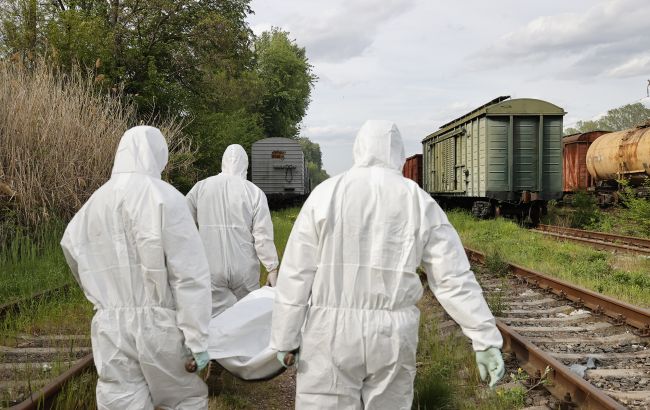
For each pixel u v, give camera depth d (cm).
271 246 514
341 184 268
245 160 536
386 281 260
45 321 633
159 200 278
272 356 331
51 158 1067
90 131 1174
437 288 260
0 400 409
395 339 257
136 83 2028
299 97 5275
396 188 266
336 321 258
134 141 294
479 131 1930
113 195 285
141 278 281
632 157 2008
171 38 2328
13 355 533
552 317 697
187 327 277
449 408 410
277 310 264
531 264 1033
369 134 275
